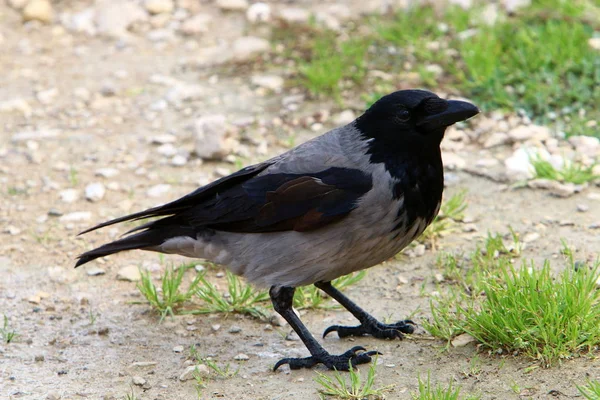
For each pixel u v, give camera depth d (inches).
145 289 410.0
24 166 553.0
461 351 350.0
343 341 374.9
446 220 462.3
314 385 337.4
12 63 686.5
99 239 474.3
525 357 336.2
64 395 336.8
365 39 649.6
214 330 389.4
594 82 561.6
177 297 407.5
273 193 348.8
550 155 513.7
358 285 419.8
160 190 518.3
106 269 447.2
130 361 364.2
